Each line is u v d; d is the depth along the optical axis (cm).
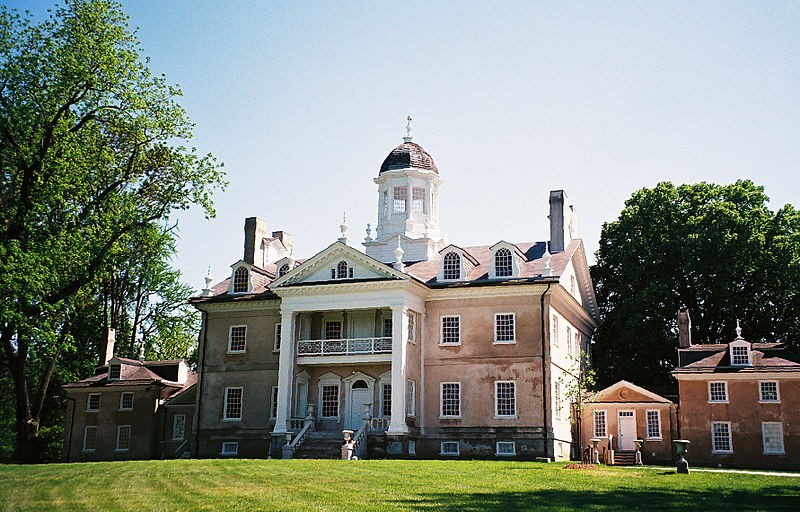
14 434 8269
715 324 5756
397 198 5391
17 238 3706
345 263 4581
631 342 5750
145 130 4119
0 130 3703
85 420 5544
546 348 4350
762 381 4716
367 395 4600
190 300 5141
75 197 3950
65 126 3841
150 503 2014
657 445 4812
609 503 2066
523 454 4259
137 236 4200
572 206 5416
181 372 5778
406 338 4391
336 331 4825
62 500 2089
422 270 4903
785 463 4562
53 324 4506
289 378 4519
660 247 5806
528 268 4653
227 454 4838
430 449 4428
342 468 2955
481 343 4481
